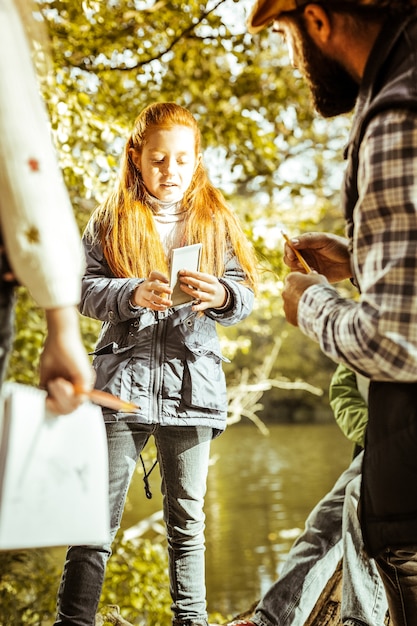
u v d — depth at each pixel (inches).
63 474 63.7
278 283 293.3
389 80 70.8
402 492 72.8
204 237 109.3
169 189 107.4
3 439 61.4
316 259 95.2
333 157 359.6
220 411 107.0
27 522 61.9
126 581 255.8
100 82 276.1
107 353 104.3
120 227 106.6
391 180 66.7
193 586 105.4
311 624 122.0
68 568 98.3
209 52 302.4
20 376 268.2
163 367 103.6
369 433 75.8
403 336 65.8
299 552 119.6
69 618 96.3
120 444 101.3
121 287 102.4
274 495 783.1
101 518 65.1
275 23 79.4
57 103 203.8
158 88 295.9
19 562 273.7
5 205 61.5
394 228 67.0
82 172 217.0
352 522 113.0
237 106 312.5
